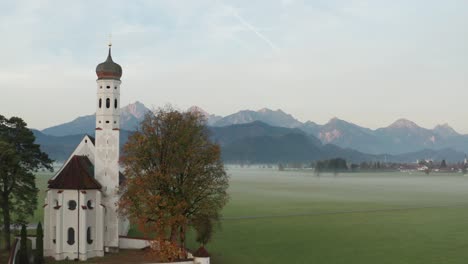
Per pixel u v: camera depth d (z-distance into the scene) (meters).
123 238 91.81
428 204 196.88
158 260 80.62
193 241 105.31
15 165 83.19
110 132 92.00
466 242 108.50
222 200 78.31
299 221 141.38
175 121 78.69
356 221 142.62
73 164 86.94
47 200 85.44
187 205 74.50
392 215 157.75
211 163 77.69
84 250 82.88
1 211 85.44
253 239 109.94
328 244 104.50
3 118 87.25
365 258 91.31
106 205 90.19
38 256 77.50
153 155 77.50
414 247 102.12
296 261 88.00
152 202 72.81
